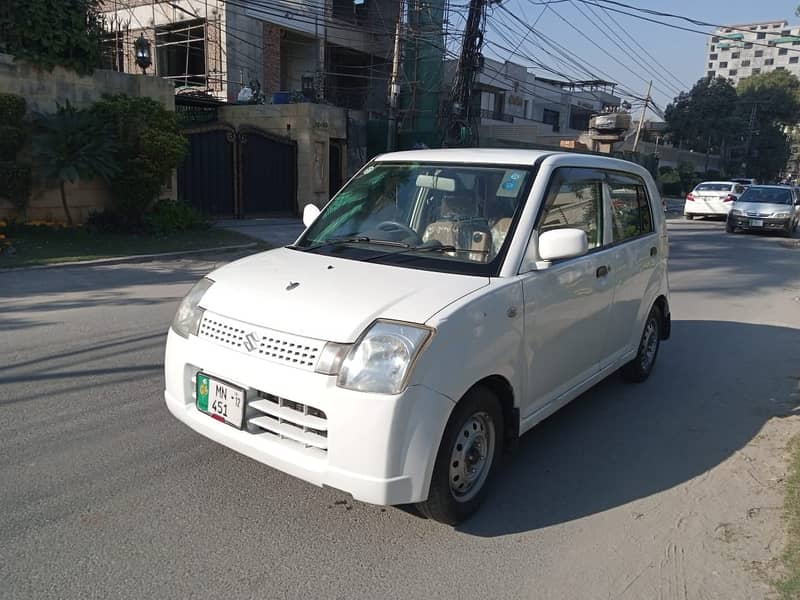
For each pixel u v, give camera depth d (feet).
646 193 18.60
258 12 82.38
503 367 11.31
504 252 12.12
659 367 21.12
